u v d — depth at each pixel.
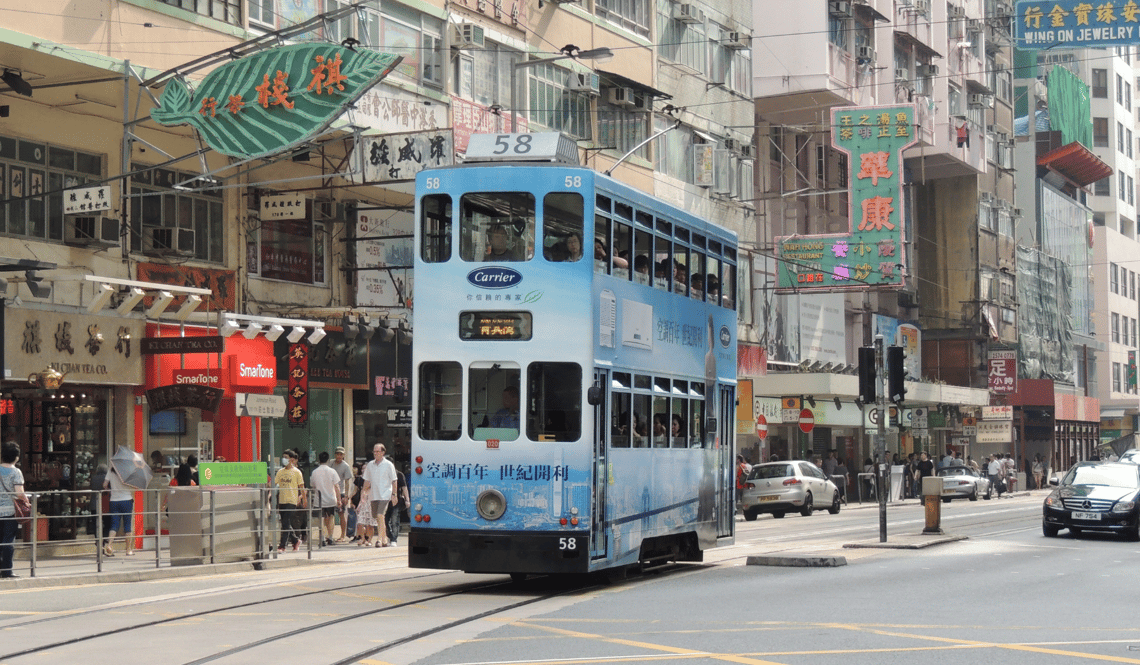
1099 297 106.25
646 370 19.55
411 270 34.16
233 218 29.12
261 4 27.88
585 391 17.55
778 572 21.50
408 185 31.42
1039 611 15.82
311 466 31.78
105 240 25.73
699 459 21.83
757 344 52.22
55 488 25.36
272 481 26.77
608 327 18.17
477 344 17.81
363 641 12.90
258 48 24.48
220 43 26.50
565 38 39.44
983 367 75.75
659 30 45.72
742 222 51.72
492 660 11.66
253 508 23.50
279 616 14.99
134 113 25.61
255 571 22.78
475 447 17.72
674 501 20.62
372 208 31.25
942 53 69.00
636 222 19.31
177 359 27.36
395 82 30.61
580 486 17.44
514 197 17.91
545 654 12.00
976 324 73.38
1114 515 31.05
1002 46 81.31
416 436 17.94
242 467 24.19
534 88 37.59
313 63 23.59
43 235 24.98
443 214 18.08
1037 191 89.31
